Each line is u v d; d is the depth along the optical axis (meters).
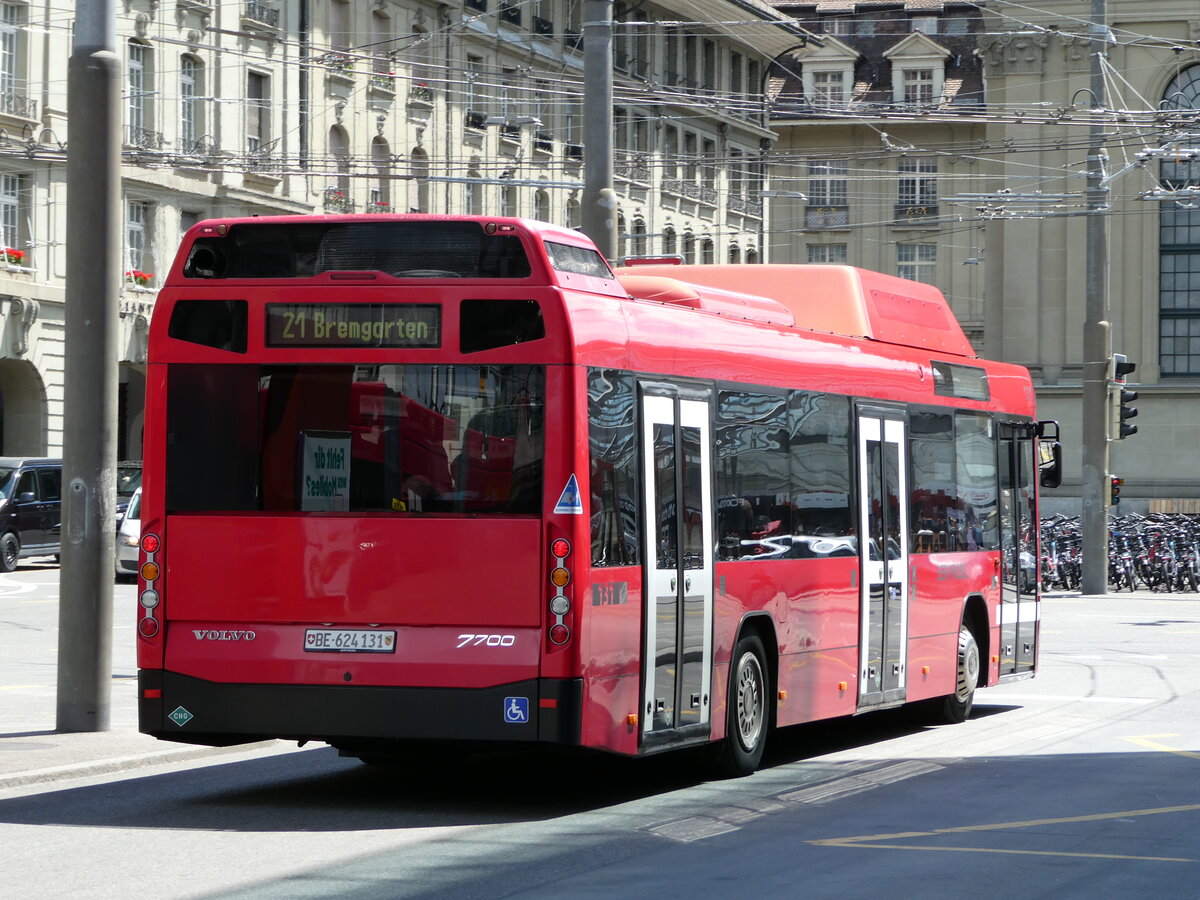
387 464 11.95
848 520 15.82
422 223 12.00
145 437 12.34
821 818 12.10
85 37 15.86
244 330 12.20
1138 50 68.12
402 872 10.02
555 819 12.01
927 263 100.25
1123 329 70.81
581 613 11.66
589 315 12.01
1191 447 70.38
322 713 11.93
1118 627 32.72
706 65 84.44
